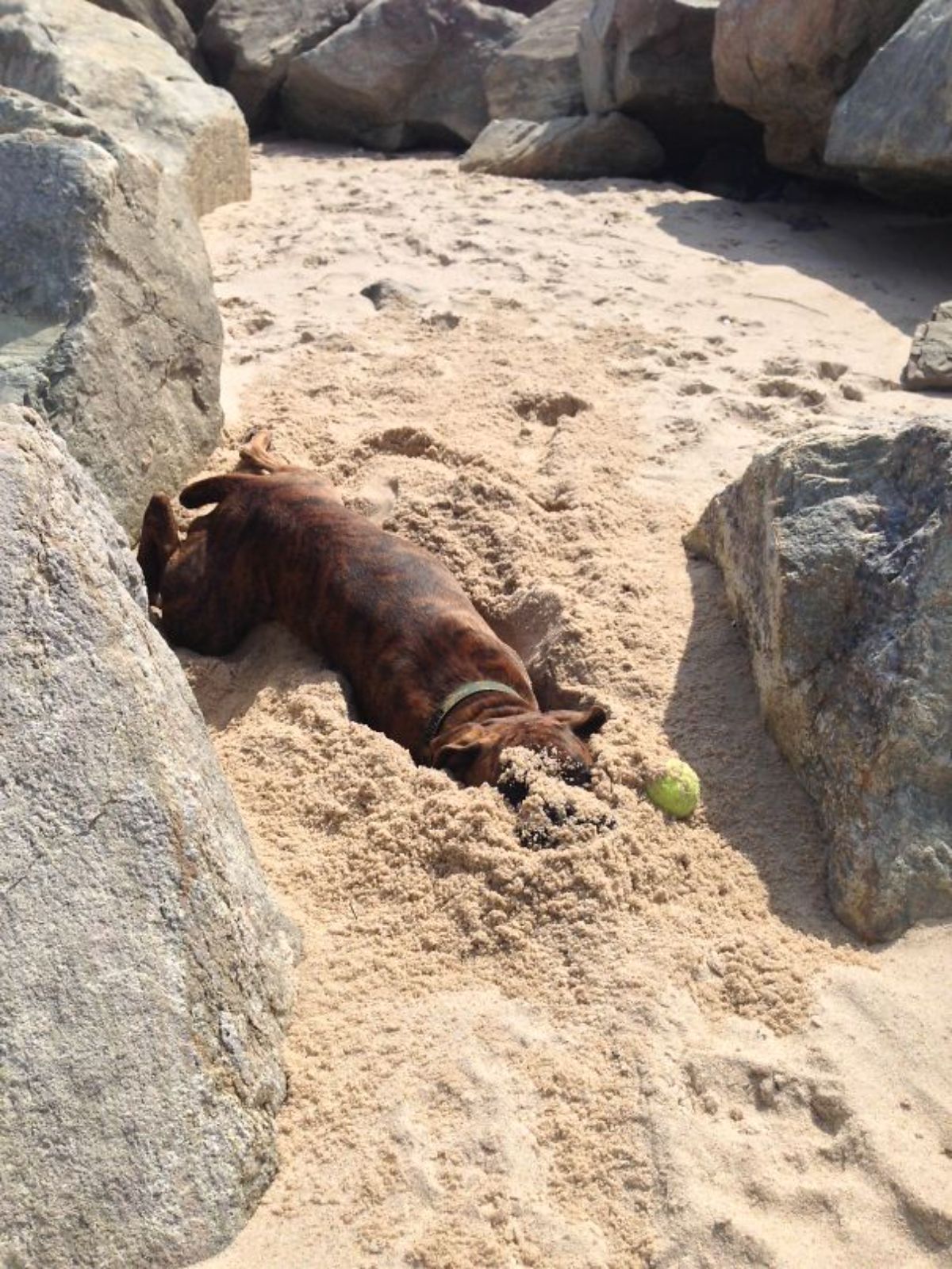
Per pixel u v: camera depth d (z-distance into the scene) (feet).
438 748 4.90
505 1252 3.20
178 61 10.60
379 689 5.34
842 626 4.63
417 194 10.52
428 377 7.43
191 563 5.82
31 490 3.47
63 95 9.57
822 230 10.02
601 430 6.90
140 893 3.25
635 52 10.82
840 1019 3.80
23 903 3.11
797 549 4.78
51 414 5.56
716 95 10.91
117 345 5.90
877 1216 3.30
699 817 4.52
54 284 5.77
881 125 8.93
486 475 6.48
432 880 4.23
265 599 5.78
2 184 5.86
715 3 10.74
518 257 9.03
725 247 9.51
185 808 3.43
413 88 12.78
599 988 3.87
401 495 6.37
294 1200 3.30
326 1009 3.81
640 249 9.34
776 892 4.30
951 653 4.37
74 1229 2.96
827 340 7.97
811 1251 3.23
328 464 6.60
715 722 4.94
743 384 7.40
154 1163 3.08
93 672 3.38
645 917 4.11
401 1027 3.75
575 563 5.93
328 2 13.41
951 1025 3.77
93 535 3.67
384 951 4.01
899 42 9.02
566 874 4.17
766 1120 3.55
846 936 4.17
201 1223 3.11
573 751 4.64
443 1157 3.41
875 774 4.32
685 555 5.92
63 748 3.27
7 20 10.09
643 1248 3.23
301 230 9.59
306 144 13.24
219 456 6.57
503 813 4.37
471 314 8.16
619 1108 3.54
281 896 4.20
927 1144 3.47
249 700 5.39
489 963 3.99
